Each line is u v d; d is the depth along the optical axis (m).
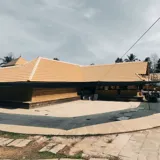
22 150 8.66
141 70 29.98
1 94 24.02
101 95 31.59
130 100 28.47
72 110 20.02
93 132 11.33
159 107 21.22
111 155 7.97
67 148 8.86
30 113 18.00
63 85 14.49
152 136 10.52
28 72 22.27
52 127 12.62
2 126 12.94
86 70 35.66
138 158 7.64
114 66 33.62
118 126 12.62
